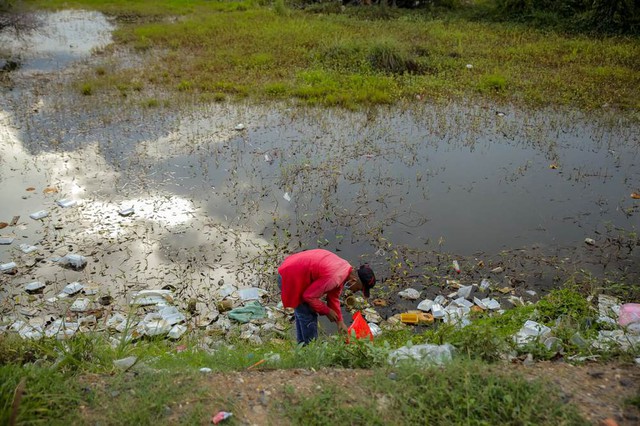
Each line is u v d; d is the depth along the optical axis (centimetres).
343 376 347
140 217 710
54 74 1316
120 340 439
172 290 577
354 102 1108
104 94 1168
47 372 333
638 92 1158
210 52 1470
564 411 296
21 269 602
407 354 362
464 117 1046
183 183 796
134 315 525
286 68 1331
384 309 551
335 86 1185
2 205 733
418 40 1577
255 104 1109
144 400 312
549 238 671
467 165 859
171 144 923
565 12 1761
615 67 1309
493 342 390
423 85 1207
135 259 627
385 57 1319
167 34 1675
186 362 388
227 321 529
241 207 735
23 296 559
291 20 1844
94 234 671
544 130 988
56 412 303
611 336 417
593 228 691
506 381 318
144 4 2291
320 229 686
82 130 980
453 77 1262
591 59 1380
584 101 1116
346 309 548
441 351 375
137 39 1647
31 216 704
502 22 1838
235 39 1599
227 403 317
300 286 423
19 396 282
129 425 297
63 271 603
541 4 1820
